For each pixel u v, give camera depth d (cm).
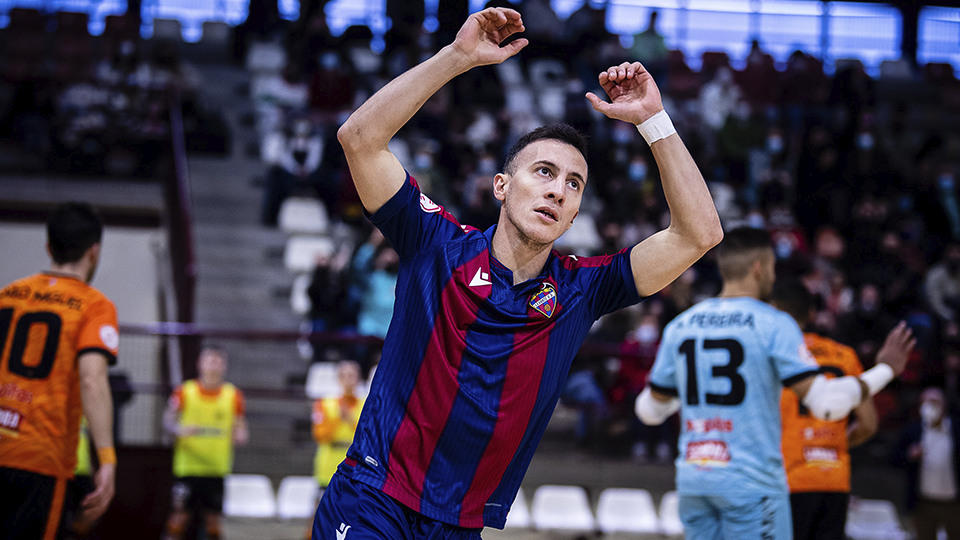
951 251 2103
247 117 2486
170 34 2780
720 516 623
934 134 2833
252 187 2233
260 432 1652
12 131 2034
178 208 1794
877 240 2152
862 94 2494
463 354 374
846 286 2102
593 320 408
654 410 692
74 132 2006
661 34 2780
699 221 385
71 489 614
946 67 3164
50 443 593
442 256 384
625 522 1393
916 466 1295
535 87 2684
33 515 584
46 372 596
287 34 2583
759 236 656
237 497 1389
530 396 382
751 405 612
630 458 1633
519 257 391
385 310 1694
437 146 2234
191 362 1437
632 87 391
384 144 378
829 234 2200
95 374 598
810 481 692
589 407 1602
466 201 2050
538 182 387
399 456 372
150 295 1994
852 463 1686
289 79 2412
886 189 2327
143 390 1368
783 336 616
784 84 2711
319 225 2103
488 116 2370
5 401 586
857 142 2394
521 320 378
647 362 1661
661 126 383
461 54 370
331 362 1655
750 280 659
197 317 1861
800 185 2297
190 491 1216
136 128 2050
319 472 1266
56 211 625
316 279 1719
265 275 1995
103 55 2506
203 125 2266
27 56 2492
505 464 386
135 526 1176
